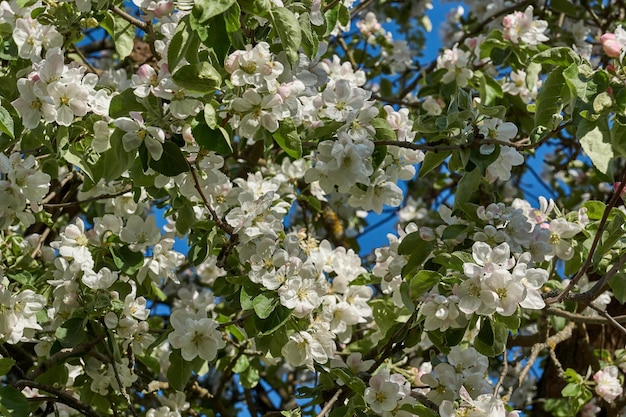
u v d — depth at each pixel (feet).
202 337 4.13
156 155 3.79
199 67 3.71
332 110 4.07
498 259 3.86
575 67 3.78
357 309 4.40
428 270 4.01
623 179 3.88
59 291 4.30
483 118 4.07
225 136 3.76
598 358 5.49
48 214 4.51
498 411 3.96
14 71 4.36
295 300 3.98
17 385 4.15
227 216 4.07
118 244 4.42
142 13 4.45
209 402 5.37
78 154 4.10
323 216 5.90
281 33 3.74
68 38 4.41
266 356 4.33
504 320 3.89
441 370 4.09
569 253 4.21
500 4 6.12
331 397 4.28
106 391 4.46
